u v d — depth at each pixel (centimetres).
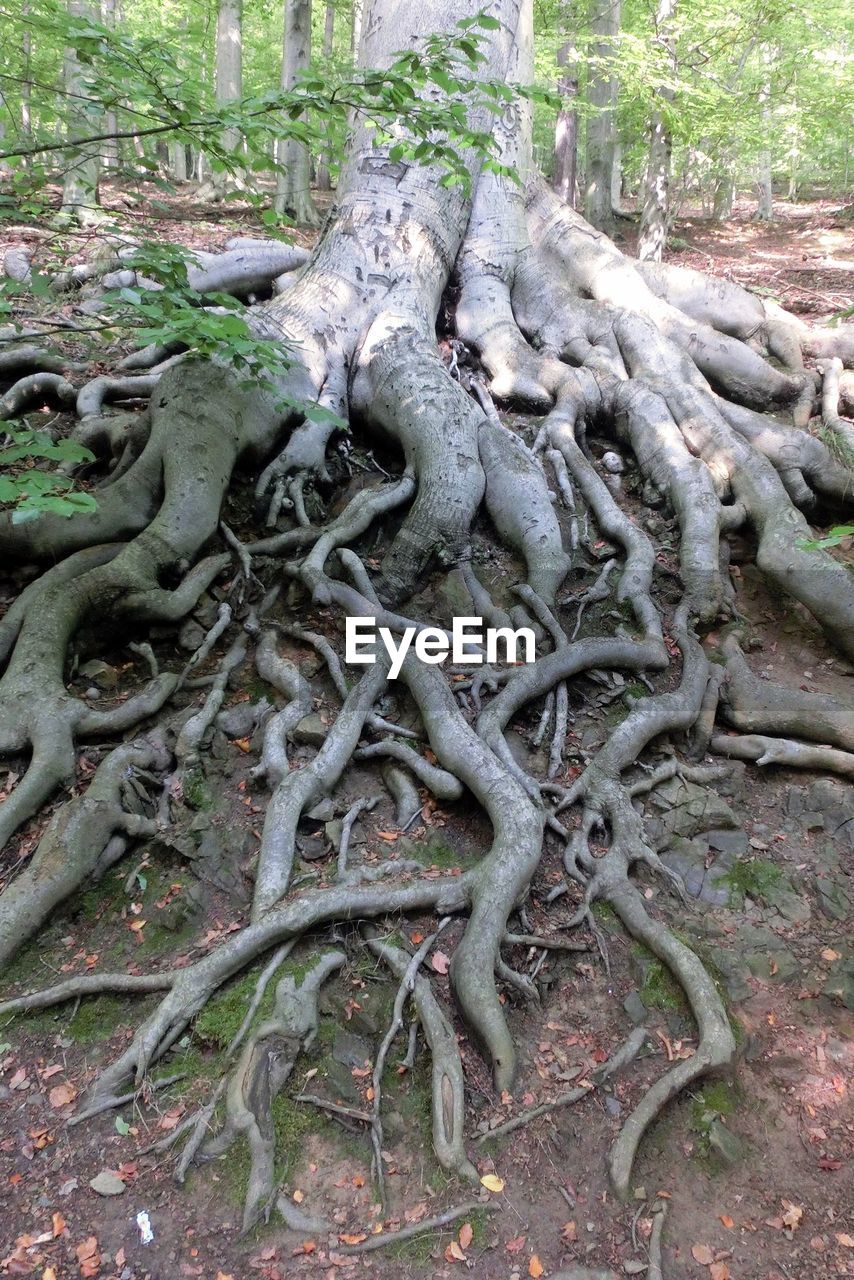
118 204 1201
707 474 673
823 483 710
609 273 834
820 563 604
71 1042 354
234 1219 298
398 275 733
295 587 568
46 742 448
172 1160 313
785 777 518
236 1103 322
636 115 1397
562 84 1471
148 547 539
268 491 628
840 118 1414
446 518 605
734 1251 302
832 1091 358
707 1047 352
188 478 569
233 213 1409
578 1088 342
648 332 788
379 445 714
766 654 605
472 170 818
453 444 634
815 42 1205
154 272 454
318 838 437
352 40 2028
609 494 675
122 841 430
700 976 380
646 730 502
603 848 455
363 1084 340
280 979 362
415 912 400
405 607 588
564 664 525
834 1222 314
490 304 813
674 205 1772
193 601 539
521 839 412
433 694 489
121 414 691
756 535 660
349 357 715
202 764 470
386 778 476
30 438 350
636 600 592
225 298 461
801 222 2047
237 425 614
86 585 513
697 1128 337
